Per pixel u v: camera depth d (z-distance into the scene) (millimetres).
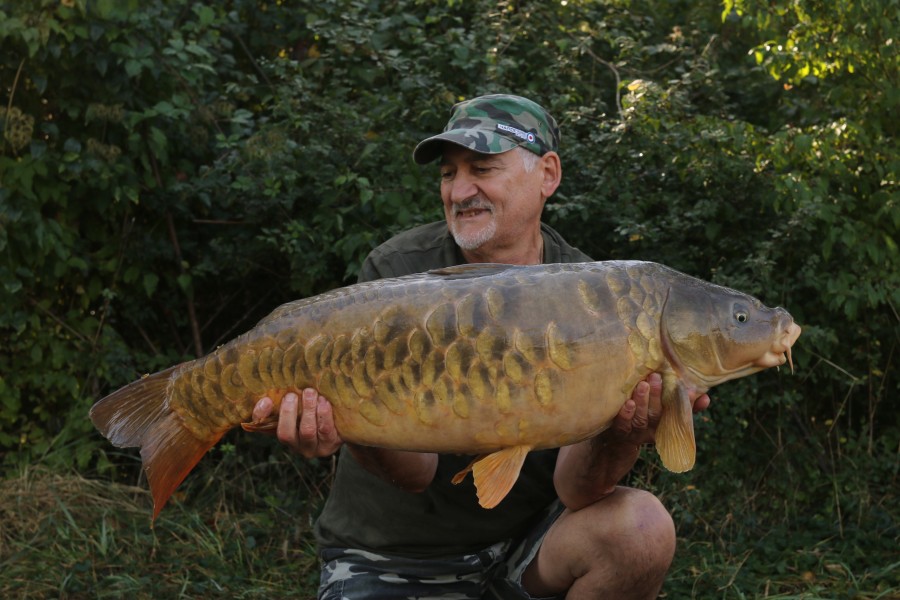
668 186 4758
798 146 4531
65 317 4805
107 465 4543
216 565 3943
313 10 5133
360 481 2631
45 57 4352
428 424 1940
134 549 3996
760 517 4547
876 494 4777
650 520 2383
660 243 4617
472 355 1908
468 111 2674
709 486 4465
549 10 5270
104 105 4535
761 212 4617
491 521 2607
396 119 4684
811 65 4750
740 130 4547
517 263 2715
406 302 1947
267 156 4438
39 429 4695
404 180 4480
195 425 2086
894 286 4598
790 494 4633
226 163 4781
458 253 2715
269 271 4848
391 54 4746
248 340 2027
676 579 3951
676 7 5793
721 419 4504
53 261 4688
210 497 4500
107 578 3730
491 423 1923
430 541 2598
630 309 1941
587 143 4680
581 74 5289
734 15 5383
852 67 4695
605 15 5469
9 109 4371
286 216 4645
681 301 1966
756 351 1974
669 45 5176
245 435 4695
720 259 4680
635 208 4523
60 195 4590
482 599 2670
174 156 4887
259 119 4906
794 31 4703
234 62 5023
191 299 4832
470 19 5422
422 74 4797
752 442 4762
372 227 4512
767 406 4805
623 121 4602
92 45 4488
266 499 4402
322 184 4473
